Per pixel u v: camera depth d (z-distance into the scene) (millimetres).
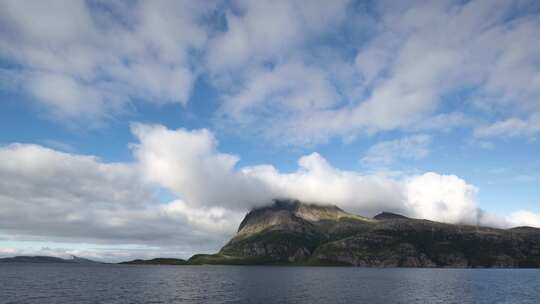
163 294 150875
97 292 156625
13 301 126812
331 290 175125
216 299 136250
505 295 157250
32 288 174875
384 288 188750
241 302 128125
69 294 148125
